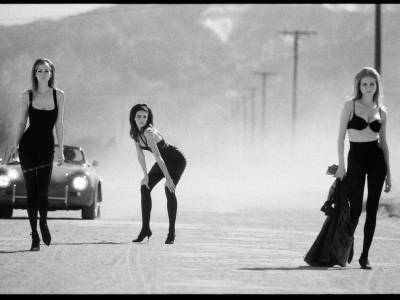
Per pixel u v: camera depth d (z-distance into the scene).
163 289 19.89
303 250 30.55
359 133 25.72
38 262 24.39
